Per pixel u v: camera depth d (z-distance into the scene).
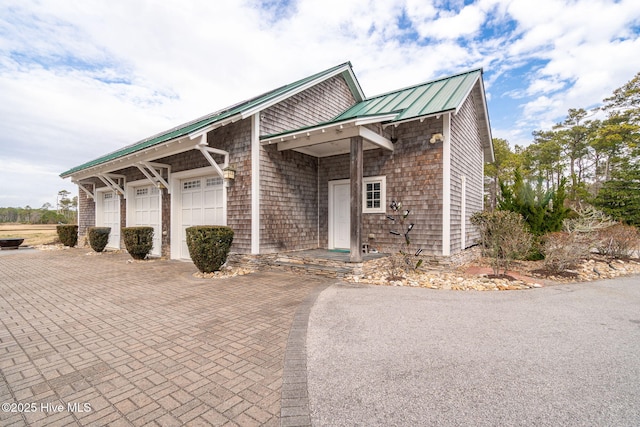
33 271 8.00
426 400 2.18
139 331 3.68
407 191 7.92
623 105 25.58
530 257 8.73
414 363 2.76
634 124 24.16
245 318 4.13
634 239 8.66
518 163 26.80
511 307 4.48
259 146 7.69
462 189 8.84
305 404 2.14
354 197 6.60
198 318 4.15
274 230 8.05
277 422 1.98
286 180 8.45
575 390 2.31
